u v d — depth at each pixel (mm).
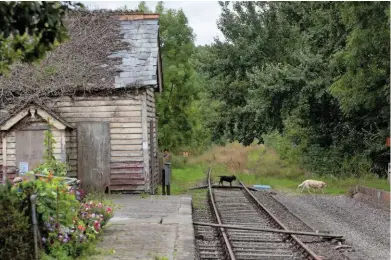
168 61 43938
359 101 23688
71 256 9930
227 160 44969
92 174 20281
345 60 23734
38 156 19203
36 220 9203
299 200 22969
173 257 10211
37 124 19188
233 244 13078
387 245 13445
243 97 41812
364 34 21547
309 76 30359
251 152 52312
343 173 29984
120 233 12508
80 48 21312
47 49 6793
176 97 44094
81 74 20125
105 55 21156
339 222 16938
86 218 11570
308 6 32531
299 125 35031
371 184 24969
